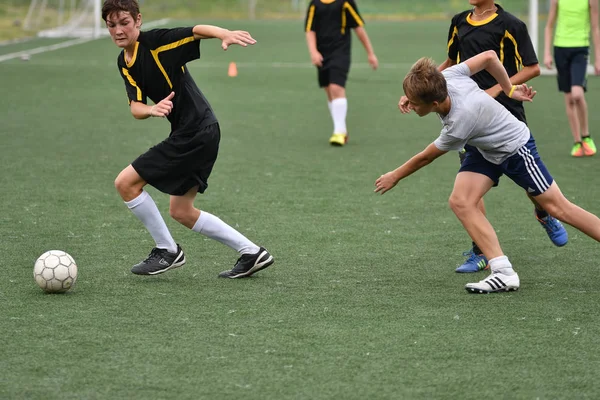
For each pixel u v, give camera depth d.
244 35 14.42
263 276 15.98
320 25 32.09
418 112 14.42
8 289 14.87
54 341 12.30
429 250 18.03
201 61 62.59
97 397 10.41
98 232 19.14
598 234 15.06
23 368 11.30
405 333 12.74
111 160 28.08
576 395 10.53
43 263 14.48
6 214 20.64
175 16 113.69
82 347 12.07
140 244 18.19
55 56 63.34
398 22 107.94
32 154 28.84
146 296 14.59
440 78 13.95
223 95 45.97
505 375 11.13
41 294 14.59
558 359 11.70
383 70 58.28
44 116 37.75
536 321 13.34
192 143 15.18
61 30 84.50
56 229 19.33
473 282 15.67
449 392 10.59
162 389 10.64
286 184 24.89
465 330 12.89
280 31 90.62
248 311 13.80
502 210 21.88
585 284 15.50
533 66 16.33
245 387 10.70
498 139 14.61
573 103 29.67
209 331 12.79
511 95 15.32
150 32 14.91
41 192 23.17
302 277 15.92
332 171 26.95
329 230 19.69
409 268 16.62
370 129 36.00
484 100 14.51
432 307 14.08
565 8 29.02
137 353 11.85
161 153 15.23
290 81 52.28
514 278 14.98
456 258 17.42
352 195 23.52
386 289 15.16
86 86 48.16
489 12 16.58
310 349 12.05
